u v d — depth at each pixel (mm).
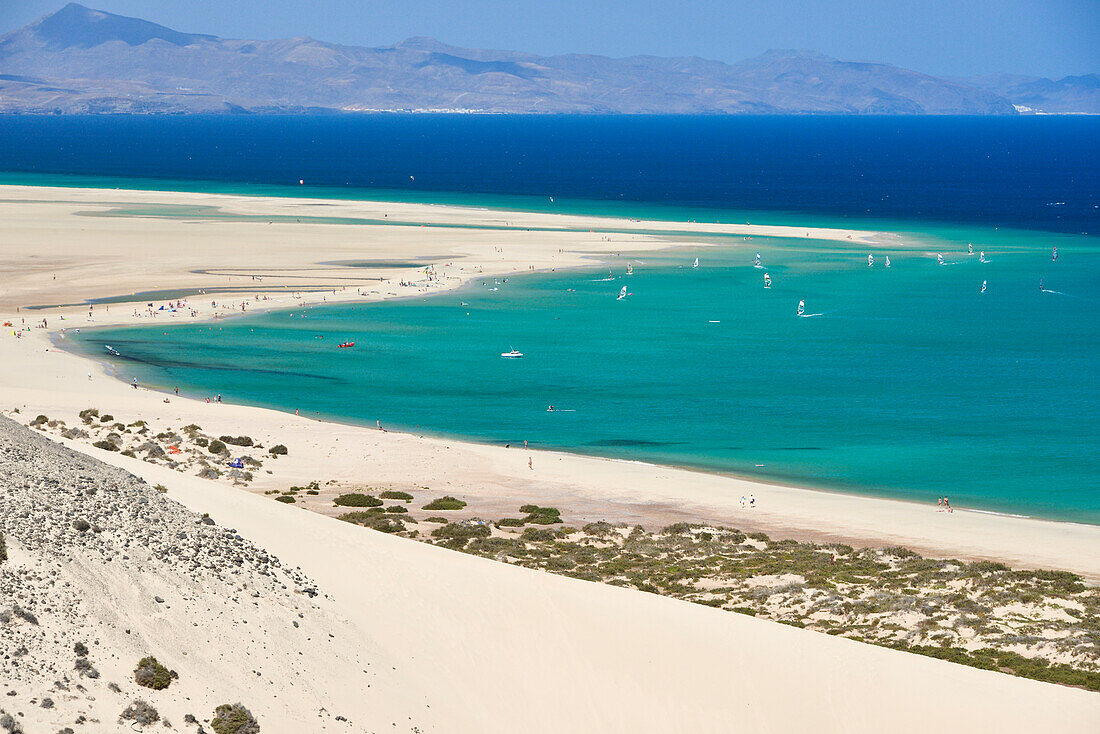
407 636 30469
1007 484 74312
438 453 76125
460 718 27562
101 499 31562
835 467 78375
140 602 26688
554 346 120625
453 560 36906
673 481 71750
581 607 34000
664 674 31094
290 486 64312
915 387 104688
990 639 40812
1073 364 115250
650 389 102938
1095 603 45562
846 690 31484
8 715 21141
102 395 88062
